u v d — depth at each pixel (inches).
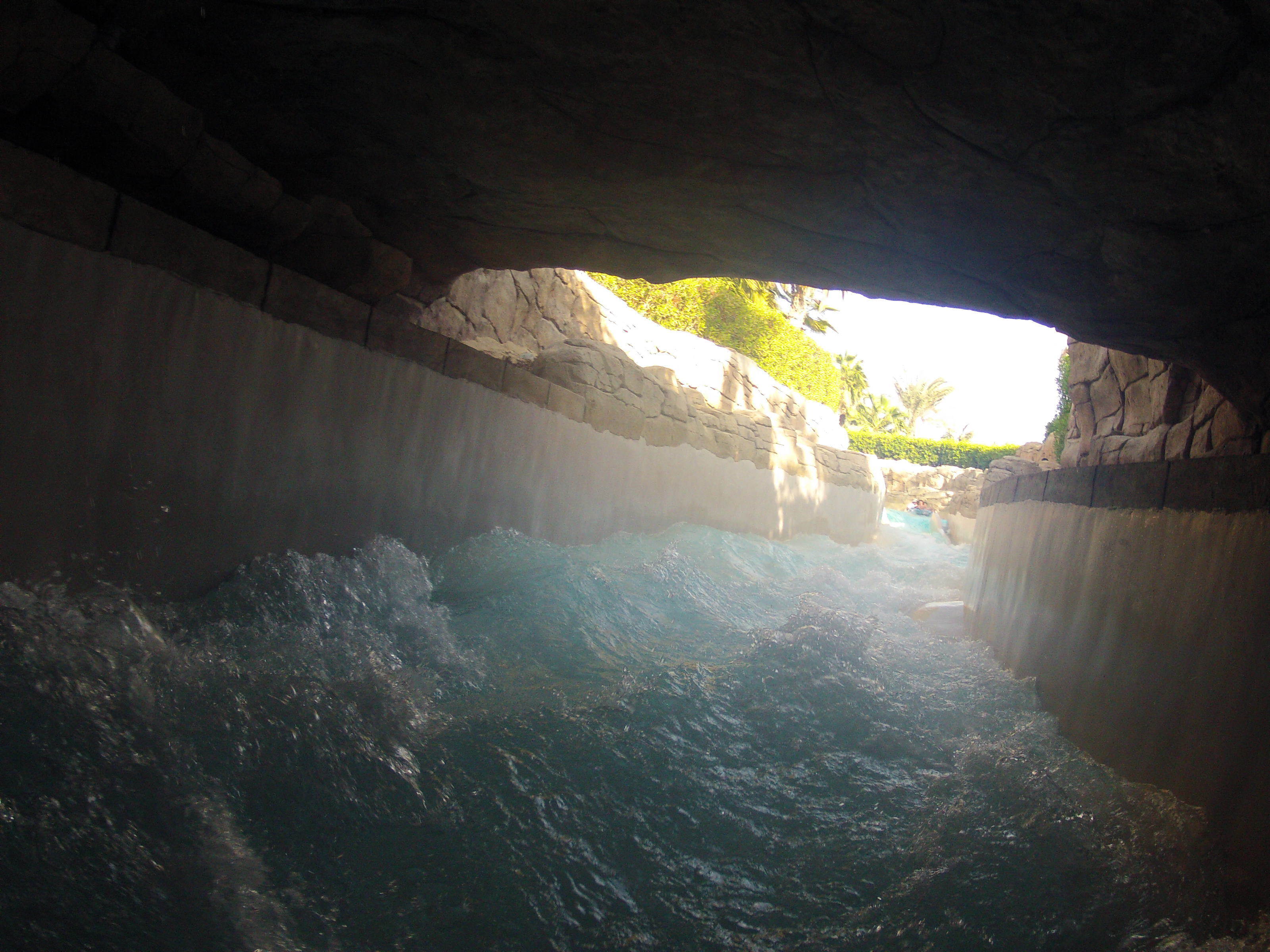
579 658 173.8
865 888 104.7
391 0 112.7
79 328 113.4
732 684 173.6
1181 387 175.0
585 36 110.4
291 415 159.6
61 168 107.9
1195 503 125.6
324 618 152.6
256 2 117.3
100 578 121.0
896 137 114.7
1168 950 90.7
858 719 164.4
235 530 148.5
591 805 114.4
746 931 93.9
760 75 110.4
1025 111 99.3
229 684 112.6
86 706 91.9
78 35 111.1
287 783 100.3
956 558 596.7
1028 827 119.2
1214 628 113.4
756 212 152.6
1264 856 91.7
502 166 156.5
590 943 87.9
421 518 206.2
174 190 139.6
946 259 148.6
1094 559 165.6
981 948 93.0
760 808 123.7
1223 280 119.2
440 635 166.2
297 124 150.9
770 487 471.2
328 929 81.4
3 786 77.3
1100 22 82.6
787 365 732.7
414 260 216.7
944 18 88.9
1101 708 147.1
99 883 74.4
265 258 171.9
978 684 198.2
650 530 353.4
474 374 221.5
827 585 358.3
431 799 107.4
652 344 486.6
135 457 125.5
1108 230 118.4
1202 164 97.0
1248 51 80.7
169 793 88.8
